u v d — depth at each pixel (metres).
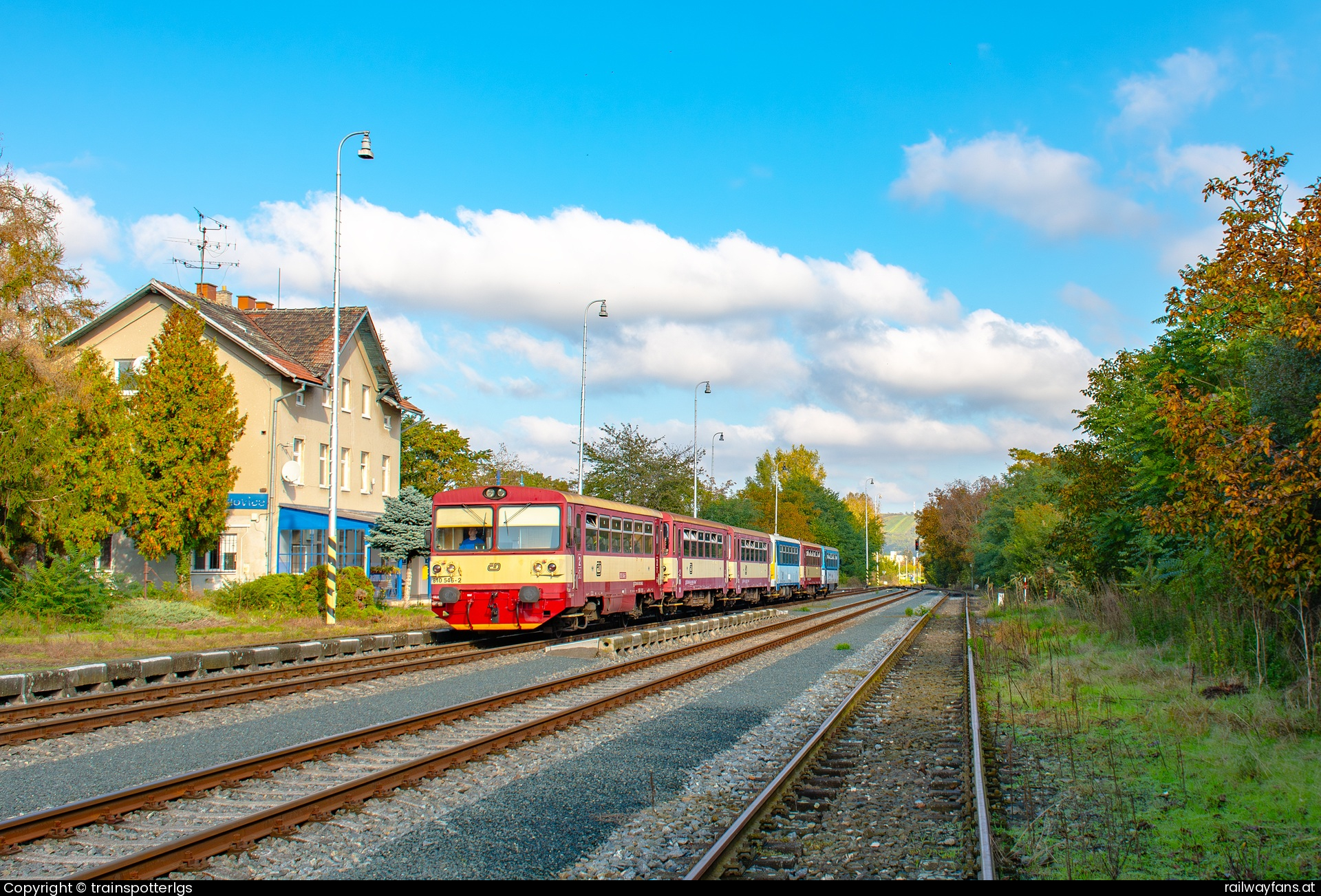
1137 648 15.48
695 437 49.38
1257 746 8.50
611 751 9.10
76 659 15.52
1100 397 22.86
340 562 34.69
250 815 6.22
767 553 40.12
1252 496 9.03
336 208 23.11
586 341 36.34
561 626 20.67
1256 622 11.17
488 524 19.41
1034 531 38.62
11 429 21.22
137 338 31.70
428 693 12.77
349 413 36.09
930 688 13.96
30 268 23.14
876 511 108.56
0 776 8.02
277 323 37.16
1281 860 5.84
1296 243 9.53
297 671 14.80
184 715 11.05
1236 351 15.25
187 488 25.50
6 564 21.80
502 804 7.14
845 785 7.91
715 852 5.66
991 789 7.48
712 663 15.88
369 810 6.85
